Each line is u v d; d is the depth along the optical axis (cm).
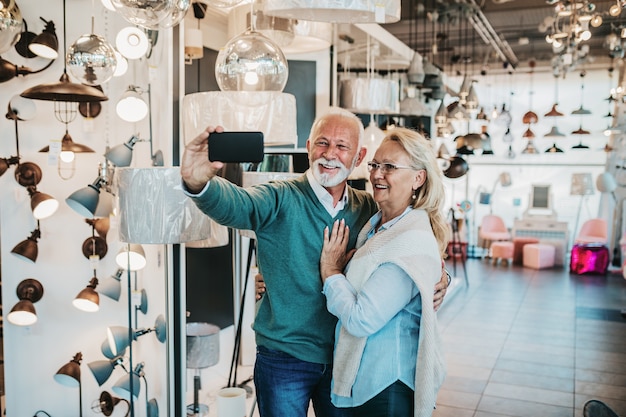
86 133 396
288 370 233
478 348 645
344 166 228
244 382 491
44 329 403
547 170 1357
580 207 1330
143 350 405
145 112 324
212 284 551
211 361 416
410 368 208
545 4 899
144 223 288
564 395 506
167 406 367
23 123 391
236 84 252
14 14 266
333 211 234
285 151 505
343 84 534
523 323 758
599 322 765
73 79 387
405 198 220
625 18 927
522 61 1368
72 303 401
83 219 397
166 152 359
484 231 1353
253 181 362
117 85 395
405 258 203
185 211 292
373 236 218
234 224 215
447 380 541
